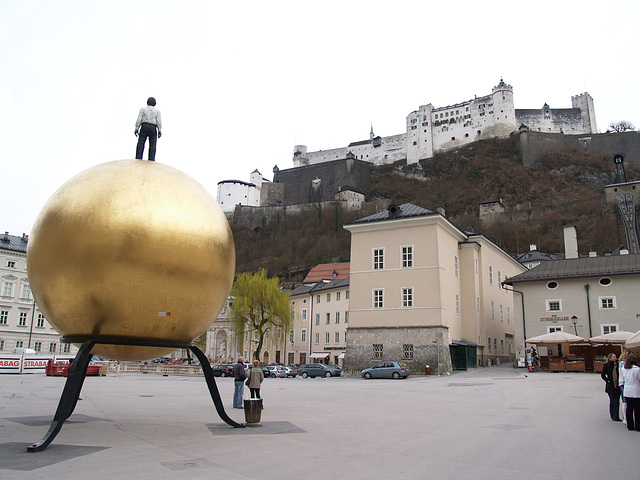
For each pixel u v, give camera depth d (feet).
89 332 32.55
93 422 44.34
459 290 163.84
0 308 221.25
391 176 549.54
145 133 37.78
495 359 179.11
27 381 111.55
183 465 27.61
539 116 522.47
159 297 31.76
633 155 464.65
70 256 30.58
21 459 28.55
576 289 145.89
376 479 25.41
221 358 268.41
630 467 28.66
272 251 484.74
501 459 30.66
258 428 42.22
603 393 75.92
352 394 81.46
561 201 441.27
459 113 546.26
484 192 484.33
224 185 547.08
